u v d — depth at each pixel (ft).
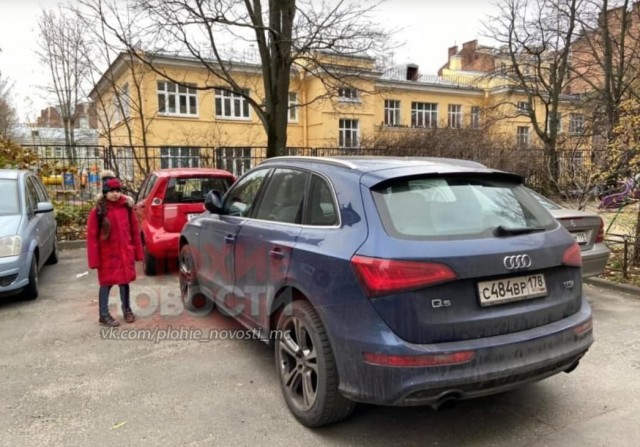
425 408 11.17
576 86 82.53
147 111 83.51
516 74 73.72
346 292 9.13
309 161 12.32
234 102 94.32
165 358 14.14
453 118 117.80
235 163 46.26
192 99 90.48
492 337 8.92
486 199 10.48
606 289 21.67
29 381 12.60
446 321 8.61
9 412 11.02
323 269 9.73
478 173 10.89
